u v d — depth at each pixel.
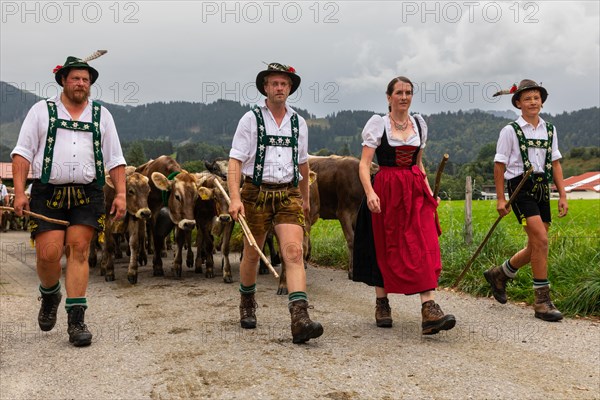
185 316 5.79
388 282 4.97
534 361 4.21
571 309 5.74
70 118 4.77
